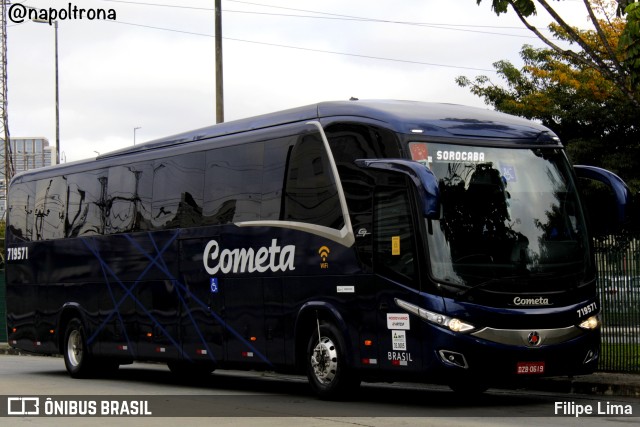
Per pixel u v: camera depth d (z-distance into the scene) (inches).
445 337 503.5
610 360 669.3
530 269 525.3
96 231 810.8
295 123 609.9
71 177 855.1
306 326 592.7
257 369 644.7
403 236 524.7
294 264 596.4
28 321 895.1
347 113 570.9
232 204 655.1
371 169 543.2
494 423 458.6
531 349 514.6
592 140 1187.3
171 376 840.3
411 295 516.7
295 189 601.3
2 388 717.3
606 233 658.8
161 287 722.8
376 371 538.6
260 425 464.1
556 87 1248.2
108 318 786.8
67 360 836.0
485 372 507.2
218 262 663.1
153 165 747.4
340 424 461.1
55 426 482.3
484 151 542.6
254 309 628.1
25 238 906.7
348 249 557.9
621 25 1181.1
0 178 2721.5
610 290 667.4
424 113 552.7
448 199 523.2
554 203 549.0
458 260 513.0
